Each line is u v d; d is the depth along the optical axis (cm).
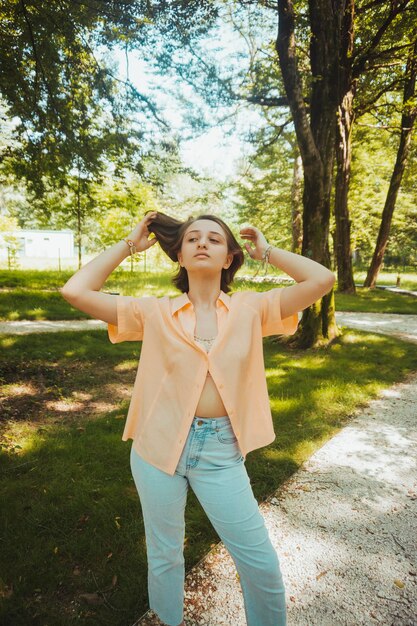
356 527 262
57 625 188
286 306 162
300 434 394
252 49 796
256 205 1795
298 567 227
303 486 308
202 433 148
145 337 159
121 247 170
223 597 205
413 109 1521
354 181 1898
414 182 2189
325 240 729
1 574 215
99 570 220
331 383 551
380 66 921
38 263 3703
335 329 816
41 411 445
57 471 317
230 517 146
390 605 203
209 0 553
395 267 3500
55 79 580
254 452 357
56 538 243
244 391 157
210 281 164
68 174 654
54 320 977
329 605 203
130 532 248
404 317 1191
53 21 520
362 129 1570
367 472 331
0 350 655
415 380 592
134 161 639
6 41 541
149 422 153
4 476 310
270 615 151
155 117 626
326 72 675
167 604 163
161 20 552
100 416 433
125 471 319
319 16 646
